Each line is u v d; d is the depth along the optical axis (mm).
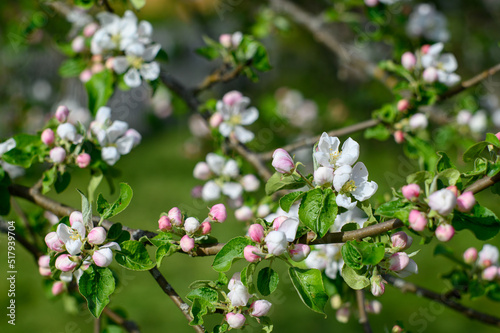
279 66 2553
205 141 2156
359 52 1841
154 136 4262
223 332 896
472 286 1082
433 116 1366
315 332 2053
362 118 2090
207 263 2572
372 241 887
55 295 1140
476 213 874
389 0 1201
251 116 1146
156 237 913
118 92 2197
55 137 1001
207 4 2023
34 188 1004
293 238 878
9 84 2207
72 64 1175
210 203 1185
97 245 897
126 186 912
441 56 1139
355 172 899
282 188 904
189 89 1203
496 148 891
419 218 855
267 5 1776
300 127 2137
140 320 2162
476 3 2070
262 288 887
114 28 1097
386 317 2193
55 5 1303
